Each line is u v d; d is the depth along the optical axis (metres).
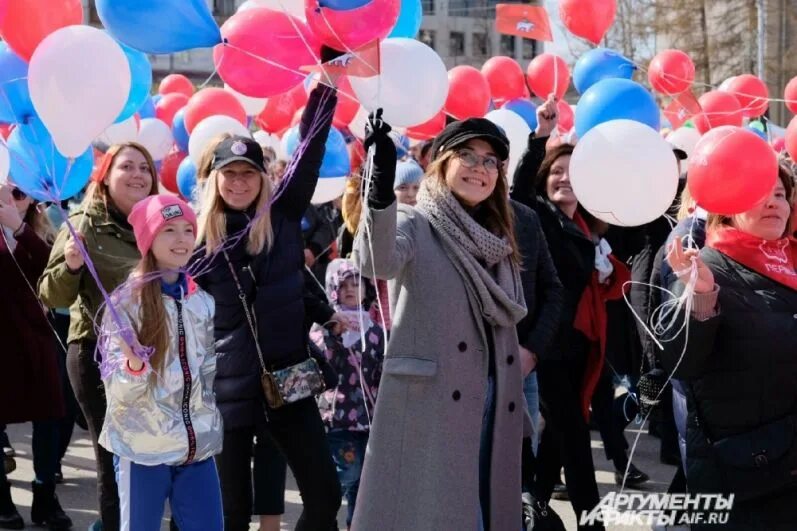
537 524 6.23
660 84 8.92
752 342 4.48
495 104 10.09
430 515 4.72
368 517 4.78
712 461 4.60
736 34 33.59
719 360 4.55
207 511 4.89
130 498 4.77
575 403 6.23
